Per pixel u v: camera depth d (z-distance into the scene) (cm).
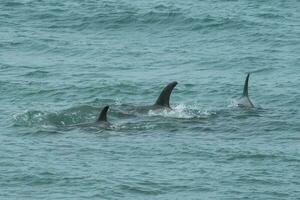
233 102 9512
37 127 8225
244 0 15750
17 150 7394
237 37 13025
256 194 6362
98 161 7112
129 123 8456
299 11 14988
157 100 9062
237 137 8000
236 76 10788
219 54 11975
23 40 12600
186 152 7425
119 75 10694
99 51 12075
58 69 10969
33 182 6562
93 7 14538
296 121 8625
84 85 10088
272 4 15412
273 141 7862
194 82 10394
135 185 6512
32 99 9525
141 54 11975
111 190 6397
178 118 8706
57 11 14350
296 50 12238
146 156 7288
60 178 6644
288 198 6291
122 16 13950
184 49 12319
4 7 14575
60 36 12962
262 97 9762
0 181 6569
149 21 13762
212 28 13475
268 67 11238
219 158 7250
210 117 8769
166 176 6731
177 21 13762
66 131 8100
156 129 8269
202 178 6694
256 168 6962
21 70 10856
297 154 7381
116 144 7675
